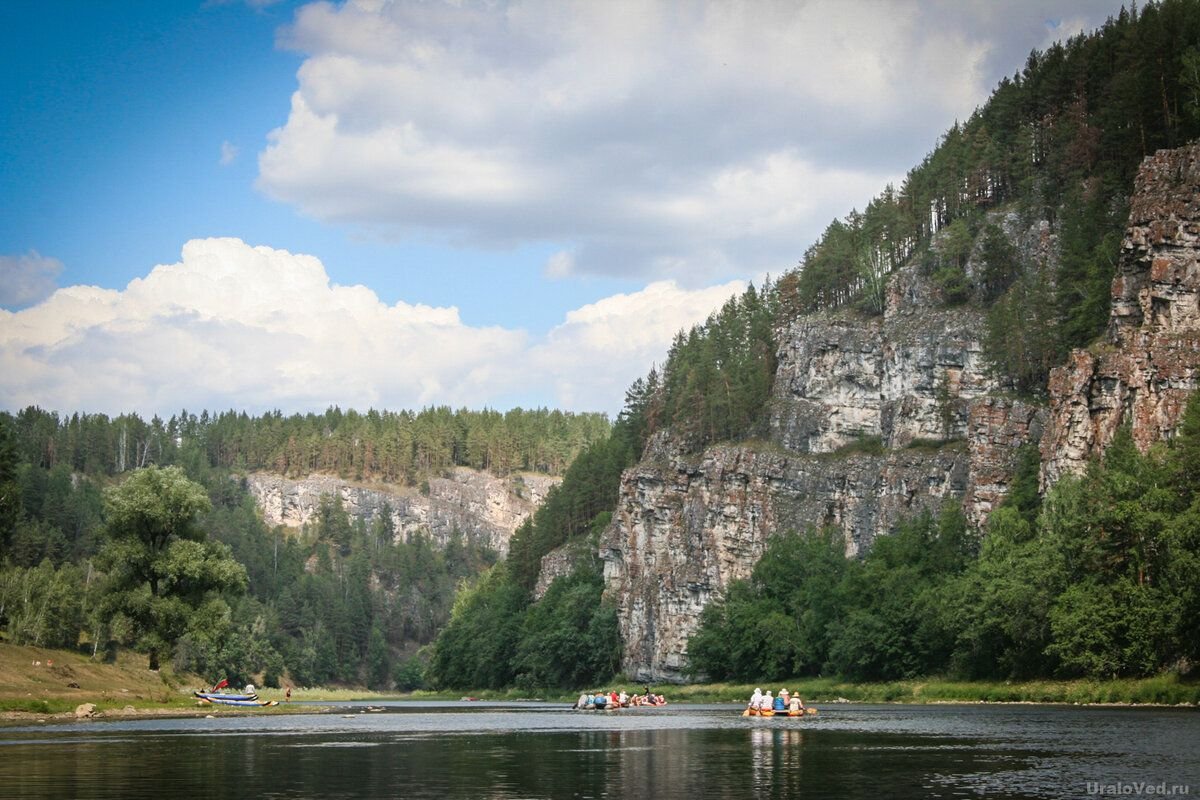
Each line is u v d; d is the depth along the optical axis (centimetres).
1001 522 14425
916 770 5638
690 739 8062
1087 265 17325
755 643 18462
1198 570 9956
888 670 15262
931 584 15625
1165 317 13788
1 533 15850
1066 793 4759
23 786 5250
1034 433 17375
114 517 12800
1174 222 13888
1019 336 18450
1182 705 9769
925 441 19775
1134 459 12256
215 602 13088
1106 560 11512
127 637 12769
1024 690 11981
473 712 14562
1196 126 16000
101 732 8881
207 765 6200
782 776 5522
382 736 8762
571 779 5528
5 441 15800
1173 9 17375
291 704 15700
